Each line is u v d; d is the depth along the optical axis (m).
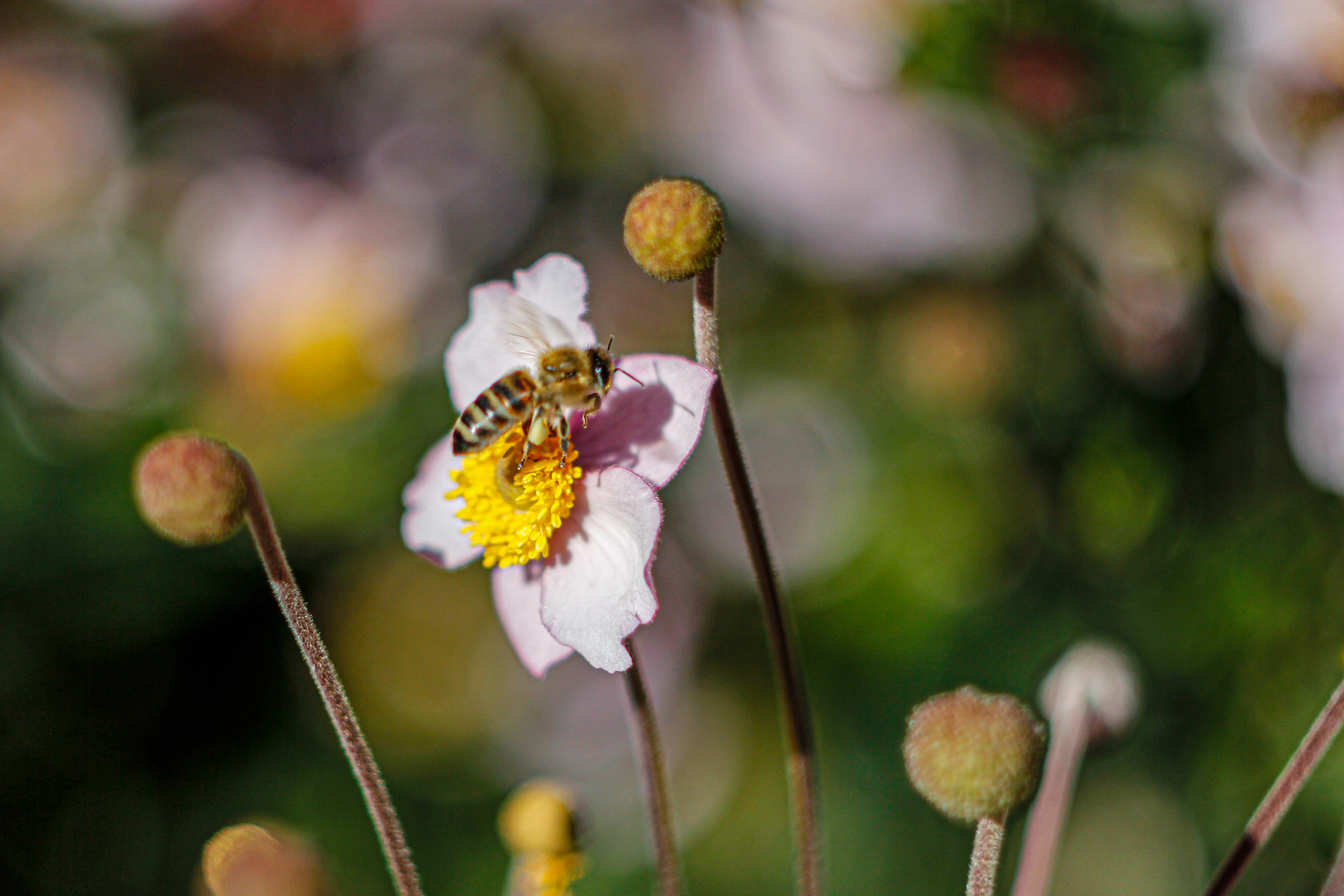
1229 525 0.37
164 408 0.46
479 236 0.46
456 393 0.30
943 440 0.39
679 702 0.43
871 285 0.40
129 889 0.43
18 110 0.47
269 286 0.46
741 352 0.43
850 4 0.37
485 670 0.46
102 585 0.44
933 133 0.39
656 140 0.44
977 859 0.29
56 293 0.47
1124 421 0.38
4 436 0.44
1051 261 0.38
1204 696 0.37
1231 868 0.29
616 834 0.45
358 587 0.46
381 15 0.46
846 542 0.40
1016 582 0.39
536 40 0.45
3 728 0.42
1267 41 0.36
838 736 0.41
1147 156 0.37
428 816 0.45
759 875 0.42
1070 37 0.36
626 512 0.29
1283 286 0.36
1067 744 0.31
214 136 0.48
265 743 0.45
